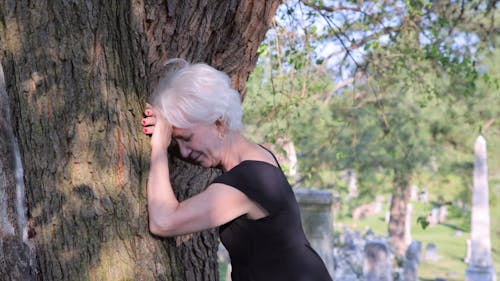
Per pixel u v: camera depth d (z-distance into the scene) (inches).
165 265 92.0
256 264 93.1
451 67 297.9
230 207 89.8
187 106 89.6
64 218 85.5
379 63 304.0
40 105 85.1
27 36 85.0
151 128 91.4
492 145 606.9
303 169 469.4
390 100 507.5
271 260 92.7
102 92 87.4
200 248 114.3
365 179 666.8
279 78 257.1
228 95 92.0
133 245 88.4
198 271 114.4
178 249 108.2
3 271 81.4
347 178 879.7
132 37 90.7
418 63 340.2
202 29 104.9
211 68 92.4
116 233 87.5
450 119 544.4
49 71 85.2
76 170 86.1
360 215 1208.8
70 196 85.8
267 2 107.6
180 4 101.3
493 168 639.1
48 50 85.1
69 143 85.9
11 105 84.9
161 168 90.4
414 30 289.4
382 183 701.3
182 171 108.8
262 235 92.2
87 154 86.5
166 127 91.7
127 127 89.4
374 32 286.5
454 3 315.0
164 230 88.4
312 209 281.7
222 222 90.0
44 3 85.2
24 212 83.5
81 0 86.4
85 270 85.8
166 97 90.1
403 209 859.4
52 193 85.2
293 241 93.7
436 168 665.6
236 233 93.2
